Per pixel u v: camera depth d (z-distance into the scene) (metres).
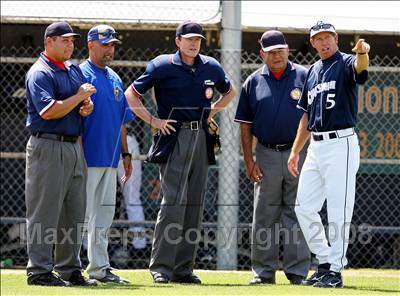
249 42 35.41
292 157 25.62
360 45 22.91
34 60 34.75
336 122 23.91
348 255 34.12
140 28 33.84
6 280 27.50
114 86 26.53
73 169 24.25
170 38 35.16
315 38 24.14
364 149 34.19
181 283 26.31
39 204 23.86
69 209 24.55
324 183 24.66
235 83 32.75
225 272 31.00
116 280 26.08
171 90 25.97
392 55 34.41
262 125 27.22
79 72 25.09
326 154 24.11
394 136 34.06
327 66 24.09
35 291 22.06
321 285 24.27
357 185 34.34
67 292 21.80
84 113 24.09
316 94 24.23
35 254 23.95
